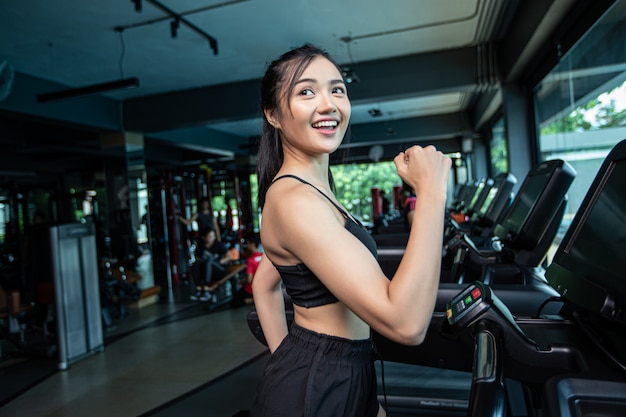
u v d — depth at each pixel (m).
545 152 4.50
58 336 3.58
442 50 5.33
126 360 3.74
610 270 0.92
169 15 3.98
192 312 5.50
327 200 0.86
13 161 9.79
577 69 3.33
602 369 0.82
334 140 0.92
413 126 9.76
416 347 1.35
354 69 5.64
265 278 1.20
